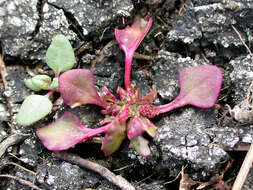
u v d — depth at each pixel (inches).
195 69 2.5
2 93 2.7
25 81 2.7
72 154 2.4
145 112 2.5
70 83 2.4
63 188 2.3
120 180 2.3
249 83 2.6
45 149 2.5
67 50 2.6
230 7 2.7
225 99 2.6
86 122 2.6
